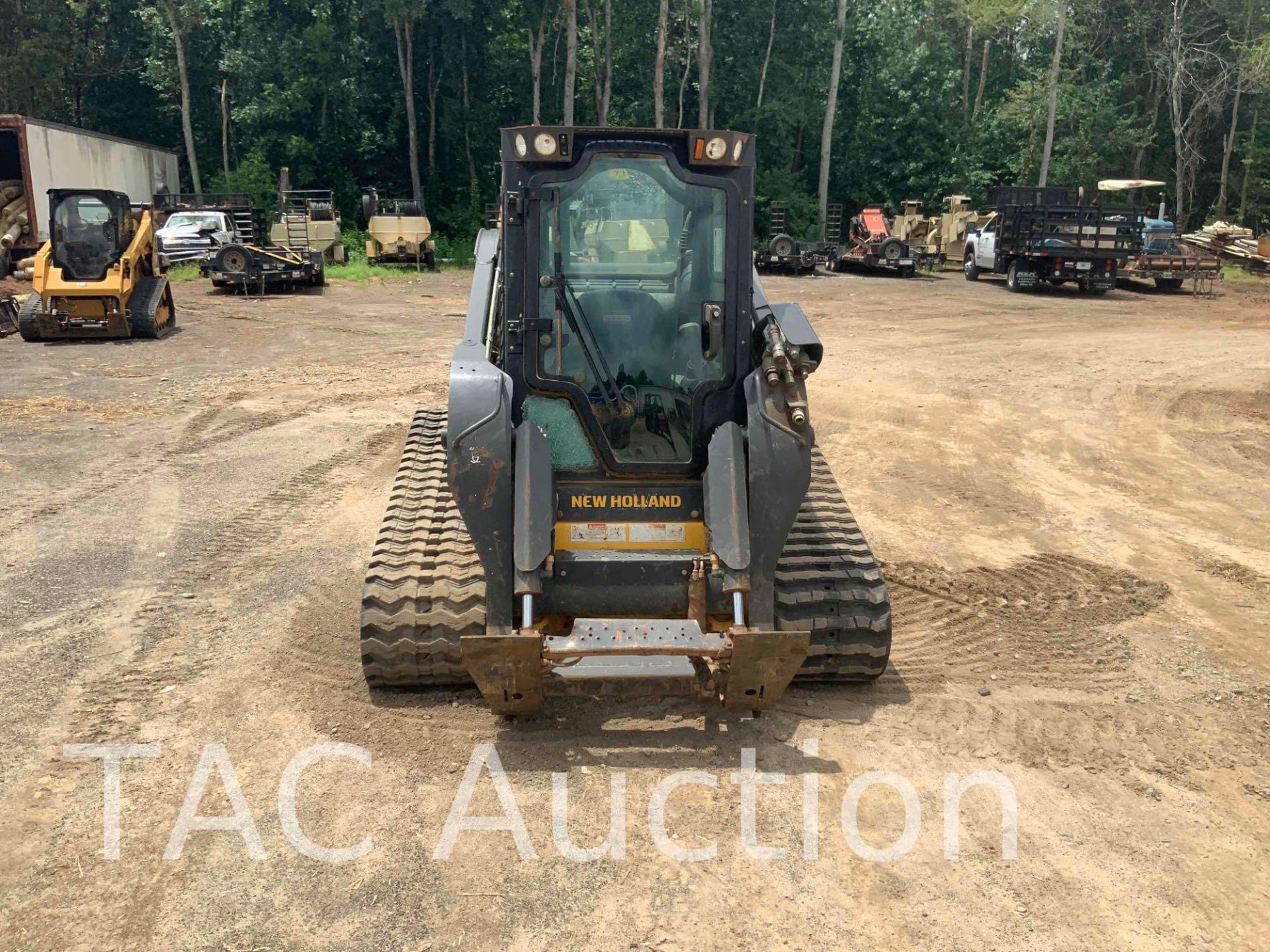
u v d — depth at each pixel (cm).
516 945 312
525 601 414
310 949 308
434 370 1282
